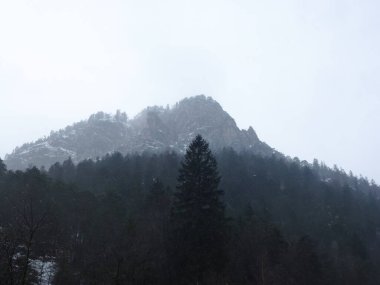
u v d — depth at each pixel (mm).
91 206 49156
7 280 22984
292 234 75125
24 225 27078
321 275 49500
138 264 32469
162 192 52844
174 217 43812
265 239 47656
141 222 43094
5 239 23781
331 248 74625
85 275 30906
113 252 31391
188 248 40688
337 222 92875
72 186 60031
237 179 98625
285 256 47438
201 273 39156
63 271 30250
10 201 39625
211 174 46156
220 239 42219
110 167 92500
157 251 38000
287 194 104500
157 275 36281
